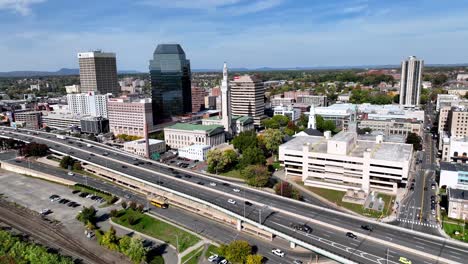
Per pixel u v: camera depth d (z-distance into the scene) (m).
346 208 187.25
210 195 190.88
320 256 141.62
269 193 192.88
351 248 130.12
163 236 163.25
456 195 175.25
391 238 137.62
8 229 171.62
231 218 172.12
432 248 129.62
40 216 187.75
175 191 196.88
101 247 154.12
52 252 148.88
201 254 146.12
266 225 151.00
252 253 143.88
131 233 167.38
